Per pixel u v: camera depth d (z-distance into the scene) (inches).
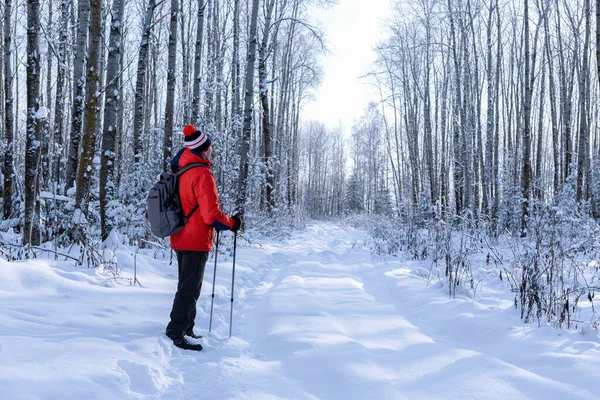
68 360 102.7
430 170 910.4
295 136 1286.9
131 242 340.8
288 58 978.1
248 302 214.4
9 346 103.3
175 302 140.3
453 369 115.1
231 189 498.0
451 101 1014.4
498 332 151.3
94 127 291.0
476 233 339.0
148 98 867.4
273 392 101.2
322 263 351.6
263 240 524.4
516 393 99.0
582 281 234.5
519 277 244.8
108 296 179.2
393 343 145.5
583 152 615.8
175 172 144.7
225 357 133.0
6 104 384.5
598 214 632.4
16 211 343.3
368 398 98.0
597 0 331.0
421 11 907.4
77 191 288.0
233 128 518.3
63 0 476.4
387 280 261.4
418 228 428.5
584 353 123.6
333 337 145.4
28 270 178.9
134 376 105.1
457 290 219.8
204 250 143.7
